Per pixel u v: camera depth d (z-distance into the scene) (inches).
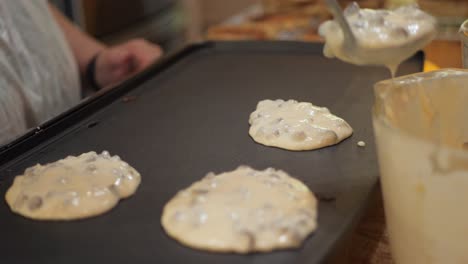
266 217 20.8
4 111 33.3
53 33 38.7
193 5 88.8
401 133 19.4
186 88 33.4
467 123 23.0
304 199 22.1
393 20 23.8
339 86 32.4
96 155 25.5
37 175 24.0
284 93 31.9
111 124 29.5
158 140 27.8
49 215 22.4
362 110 29.4
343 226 21.2
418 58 34.4
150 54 41.6
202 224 20.8
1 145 26.4
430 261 20.0
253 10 54.0
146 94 32.7
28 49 36.6
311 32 44.9
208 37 47.0
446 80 22.5
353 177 23.9
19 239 21.7
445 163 18.8
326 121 27.2
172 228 21.1
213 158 26.0
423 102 22.3
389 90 21.9
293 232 20.3
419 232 19.9
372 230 23.6
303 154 25.7
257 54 37.9
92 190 23.0
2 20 35.2
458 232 19.3
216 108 30.7
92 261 20.6
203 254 20.3
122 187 23.6
